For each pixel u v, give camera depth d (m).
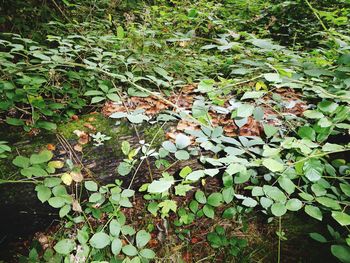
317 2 4.24
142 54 2.63
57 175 1.53
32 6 3.07
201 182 1.90
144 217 1.87
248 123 1.92
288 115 1.85
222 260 1.71
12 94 1.87
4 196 1.55
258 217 1.86
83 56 2.69
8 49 2.66
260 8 4.39
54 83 2.30
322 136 1.42
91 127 1.92
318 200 1.31
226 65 2.33
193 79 2.65
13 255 1.69
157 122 1.99
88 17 3.74
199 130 1.82
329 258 1.58
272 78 1.28
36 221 1.72
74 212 1.73
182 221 1.70
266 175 1.60
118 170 1.64
